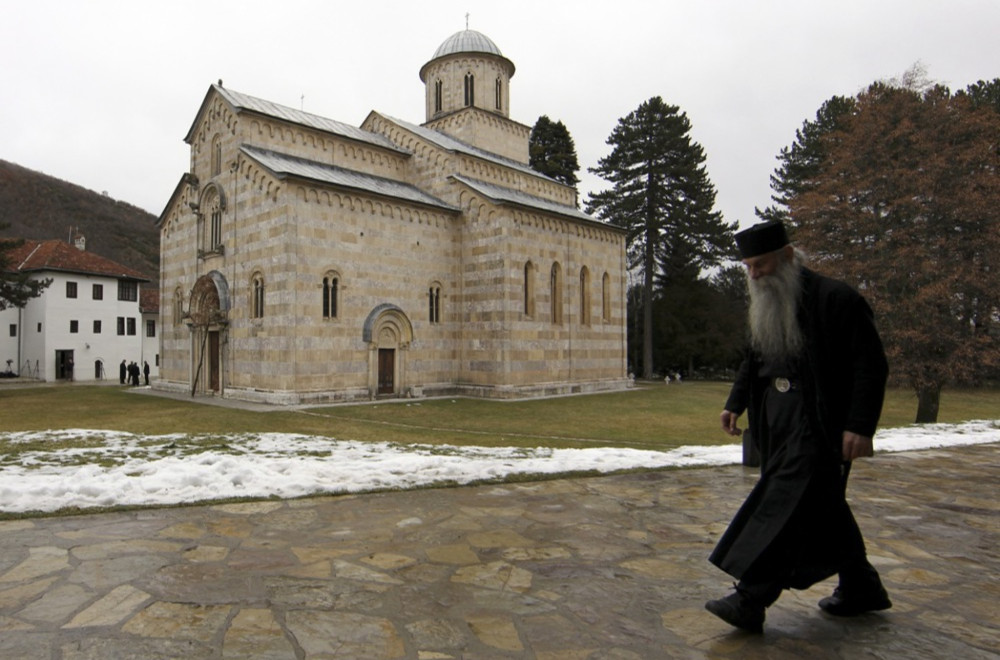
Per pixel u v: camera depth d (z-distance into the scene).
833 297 4.20
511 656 3.77
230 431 18.34
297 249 27.86
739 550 4.19
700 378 64.44
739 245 4.59
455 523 6.81
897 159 28.02
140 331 60.91
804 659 3.77
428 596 4.74
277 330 27.83
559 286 36.72
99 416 22.55
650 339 58.25
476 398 32.34
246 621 4.22
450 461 10.20
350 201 30.05
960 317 26.98
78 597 4.59
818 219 30.47
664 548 6.01
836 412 4.16
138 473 8.89
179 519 6.74
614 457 11.22
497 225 33.34
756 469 10.34
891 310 26.09
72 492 7.59
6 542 5.84
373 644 3.91
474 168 37.28
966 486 9.16
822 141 33.28
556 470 9.71
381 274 31.30
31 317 54.91
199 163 34.66
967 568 5.52
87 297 56.47
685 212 58.75
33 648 3.77
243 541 6.02
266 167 28.50
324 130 33.88
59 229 120.00
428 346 33.50
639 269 64.25
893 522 7.11
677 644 3.97
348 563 5.47
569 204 45.19
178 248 36.38
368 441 16.16
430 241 33.72
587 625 4.25
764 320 4.38
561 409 28.08
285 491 7.94
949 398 38.09
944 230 26.84
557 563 5.55
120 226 132.38
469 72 43.66
